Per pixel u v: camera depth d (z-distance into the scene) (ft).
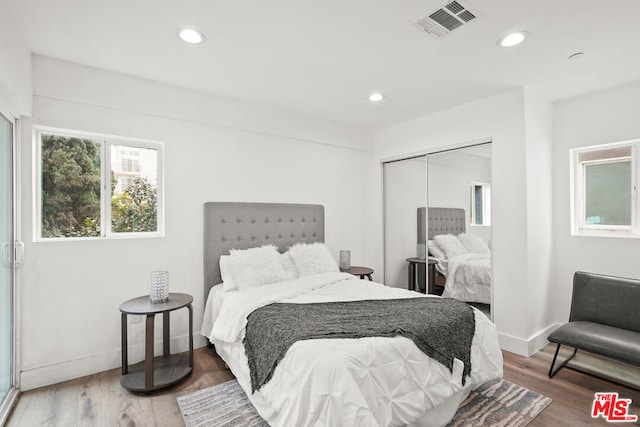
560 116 10.73
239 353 7.23
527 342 9.29
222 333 7.59
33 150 7.73
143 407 6.86
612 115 9.63
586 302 8.93
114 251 8.66
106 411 6.71
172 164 9.59
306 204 12.37
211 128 10.30
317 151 12.85
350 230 13.93
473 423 6.28
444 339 6.21
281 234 11.62
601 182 10.25
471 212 10.90
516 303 9.59
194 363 8.83
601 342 7.23
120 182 9.16
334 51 7.46
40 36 6.77
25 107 7.08
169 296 8.59
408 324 6.21
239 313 7.46
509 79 8.98
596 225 10.36
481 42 7.04
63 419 6.44
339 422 4.52
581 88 9.66
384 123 13.29
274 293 8.43
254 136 11.20
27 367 7.50
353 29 6.55
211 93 10.07
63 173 8.36
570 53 7.52
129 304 7.82
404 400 5.28
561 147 10.70
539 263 10.00
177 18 6.16
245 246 10.75
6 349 7.02
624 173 9.82
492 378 7.02
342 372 4.82
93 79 8.27
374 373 5.12
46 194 8.13
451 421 6.33
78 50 7.39
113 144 9.04
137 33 6.68
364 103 10.92
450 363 6.03
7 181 7.09
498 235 10.00
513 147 9.67
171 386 7.65
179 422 6.40
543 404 6.91
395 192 13.84
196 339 9.90
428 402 5.59
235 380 7.95
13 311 7.29
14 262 7.30
